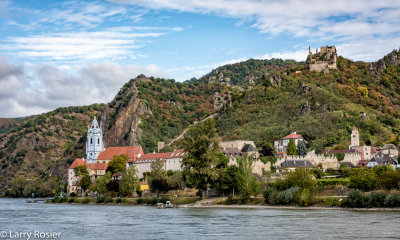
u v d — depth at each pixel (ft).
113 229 401.49
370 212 478.18
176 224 426.10
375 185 561.84
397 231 359.46
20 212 592.19
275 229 380.78
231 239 342.64
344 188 581.94
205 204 622.13
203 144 652.89
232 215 486.38
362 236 342.44
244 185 605.31
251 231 374.02
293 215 469.16
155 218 480.23
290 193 560.20
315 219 432.25
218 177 647.56
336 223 403.54
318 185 599.57
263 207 569.23
